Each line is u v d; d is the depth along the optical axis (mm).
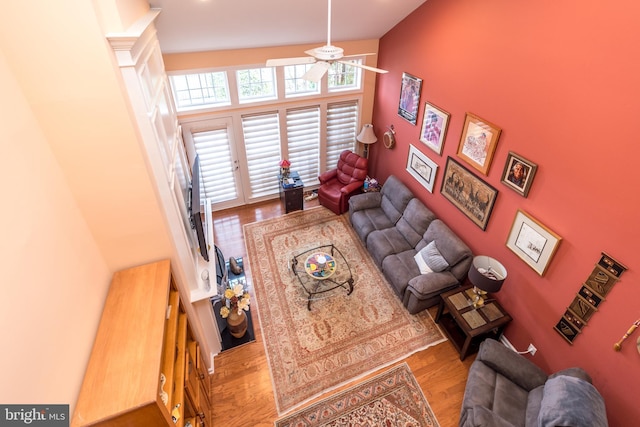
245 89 5309
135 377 1870
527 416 2775
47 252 1756
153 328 2135
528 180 3172
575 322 2932
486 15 3355
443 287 3979
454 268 4156
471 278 3598
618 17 2248
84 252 2160
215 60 4781
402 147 5422
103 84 1885
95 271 2266
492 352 3172
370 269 4863
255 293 4457
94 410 1729
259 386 3434
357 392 3391
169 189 2523
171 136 3283
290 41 4918
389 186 5406
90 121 1955
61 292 1819
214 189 5828
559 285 3039
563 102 2736
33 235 1660
